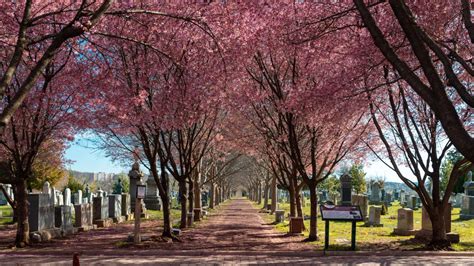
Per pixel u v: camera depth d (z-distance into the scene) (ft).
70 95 51.24
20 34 23.98
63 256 42.88
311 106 47.37
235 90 61.31
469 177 158.10
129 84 49.70
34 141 52.60
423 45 17.51
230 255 43.91
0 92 21.70
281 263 39.06
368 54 42.63
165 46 48.60
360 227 81.15
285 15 45.34
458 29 40.55
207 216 122.31
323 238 61.11
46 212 60.80
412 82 17.69
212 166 141.28
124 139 86.48
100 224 80.79
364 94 47.60
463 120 50.62
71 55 51.49
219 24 42.60
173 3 44.52
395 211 139.44
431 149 51.03
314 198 59.47
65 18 45.11
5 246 51.19
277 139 65.36
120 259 40.88
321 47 47.24
